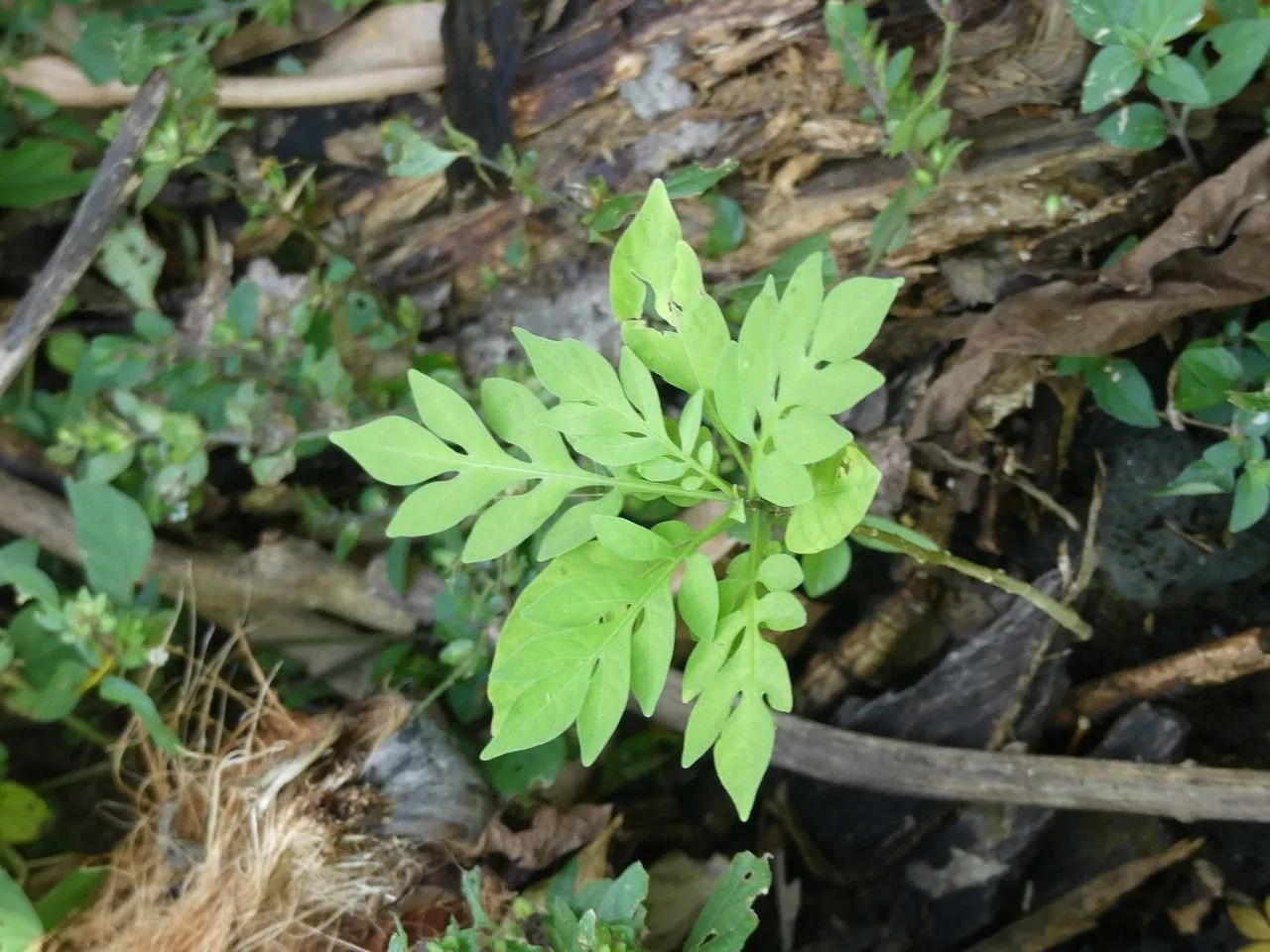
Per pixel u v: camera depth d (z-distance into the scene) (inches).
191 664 22.6
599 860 20.8
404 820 20.8
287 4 22.2
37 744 23.0
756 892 18.1
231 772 21.5
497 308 23.7
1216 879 21.1
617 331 23.0
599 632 15.2
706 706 15.6
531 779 21.4
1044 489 22.3
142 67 21.6
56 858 21.9
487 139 22.7
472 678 22.6
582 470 16.1
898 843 22.0
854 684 23.0
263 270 23.7
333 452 24.0
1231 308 20.9
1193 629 22.0
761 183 22.3
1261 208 19.7
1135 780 20.2
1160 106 21.0
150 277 22.8
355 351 23.1
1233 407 20.4
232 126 22.3
